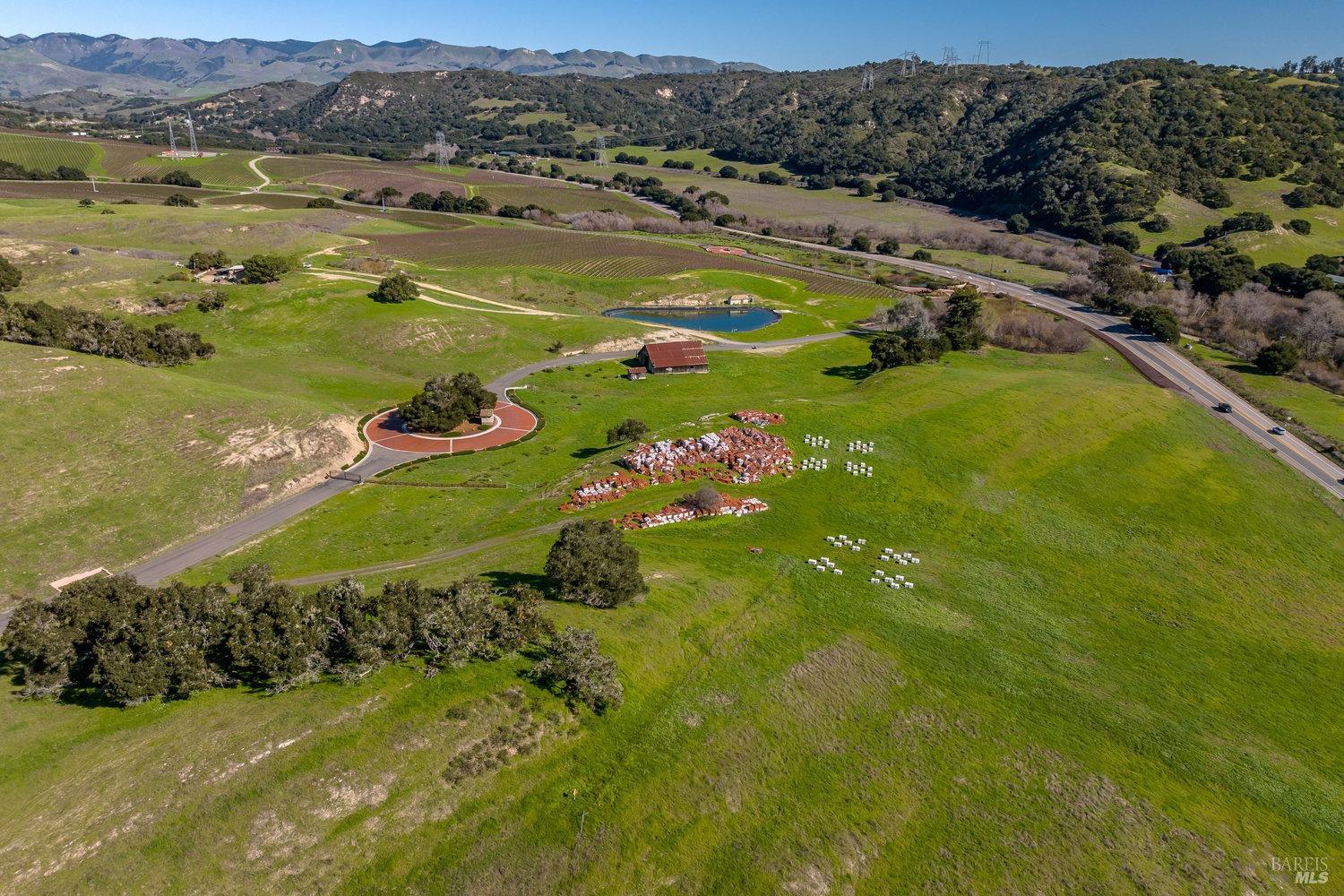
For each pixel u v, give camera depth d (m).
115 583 43.34
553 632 45.97
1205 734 47.81
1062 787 42.34
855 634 54.59
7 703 40.34
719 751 42.12
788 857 36.81
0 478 67.25
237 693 41.09
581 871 34.78
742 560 64.62
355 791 35.88
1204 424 102.19
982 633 56.81
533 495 78.25
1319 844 40.06
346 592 45.03
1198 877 37.50
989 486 82.81
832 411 98.06
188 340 106.75
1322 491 86.19
